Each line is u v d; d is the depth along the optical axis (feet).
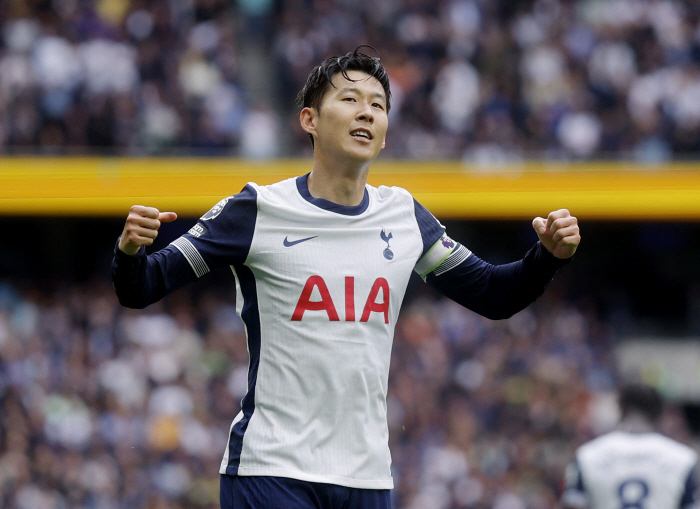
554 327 134.62
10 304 128.36
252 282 30.32
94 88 127.13
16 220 137.39
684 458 50.37
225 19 141.18
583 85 140.26
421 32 143.43
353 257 30.25
